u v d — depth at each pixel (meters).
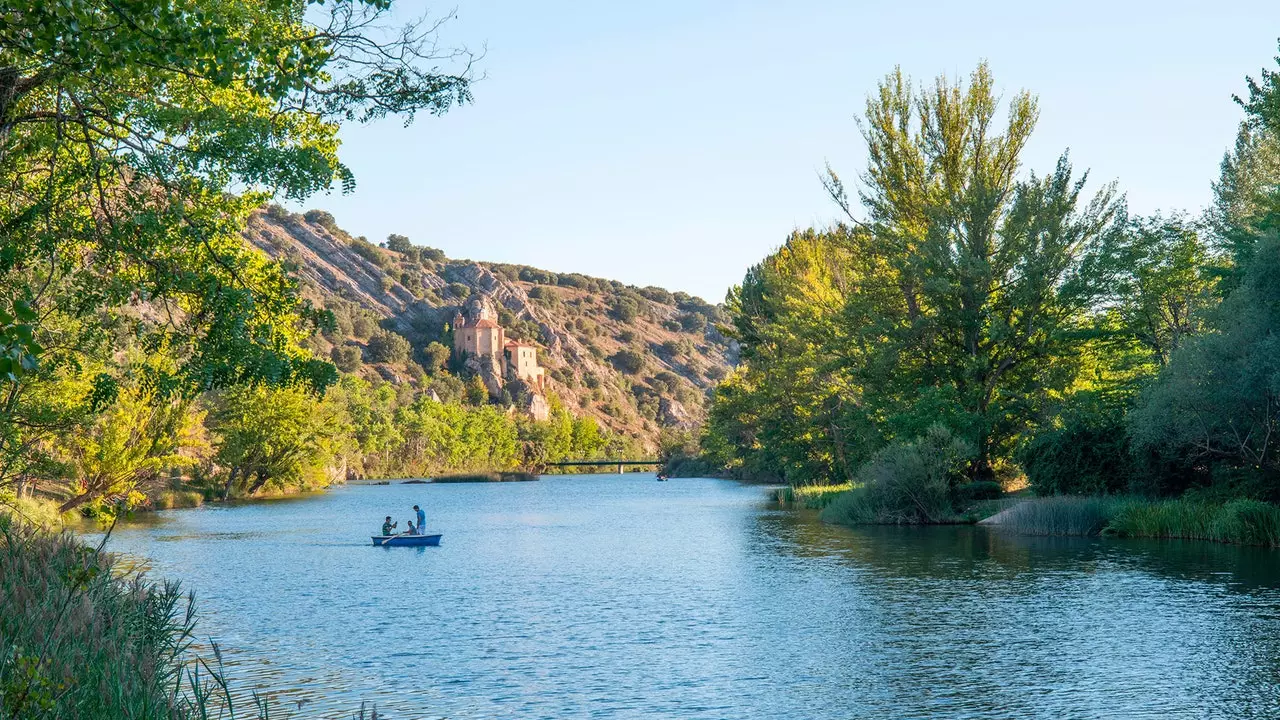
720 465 155.38
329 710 16.66
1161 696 16.33
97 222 16.36
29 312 6.01
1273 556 32.16
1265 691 16.44
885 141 59.66
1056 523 42.56
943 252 55.12
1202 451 39.72
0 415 27.67
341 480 156.38
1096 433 46.16
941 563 33.84
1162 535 38.91
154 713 10.09
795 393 79.62
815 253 80.06
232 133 15.31
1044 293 54.25
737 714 16.17
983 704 16.27
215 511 77.38
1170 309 51.03
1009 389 56.16
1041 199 54.00
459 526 61.28
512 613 26.44
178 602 28.86
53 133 16.22
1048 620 22.94
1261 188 60.31
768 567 34.69
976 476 56.53
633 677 18.80
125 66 12.97
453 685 18.36
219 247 18.14
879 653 20.27
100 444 50.03
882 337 59.25
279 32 14.91
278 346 17.47
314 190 15.88
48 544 13.95
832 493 69.69
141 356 26.88
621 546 45.19
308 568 37.69
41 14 11.12
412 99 16.61
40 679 8.85
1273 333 34.19
